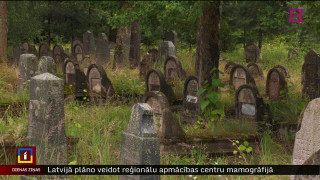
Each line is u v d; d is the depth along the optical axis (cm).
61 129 639
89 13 3253
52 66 1127
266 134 944
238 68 1552
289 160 834
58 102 634
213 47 1015
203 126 986
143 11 1408
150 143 572
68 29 3148
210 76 1015
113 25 1795
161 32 3073
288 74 1602
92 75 1341
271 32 2105
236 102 1093
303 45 1695
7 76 1495
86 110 1065
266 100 1354
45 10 2991
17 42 2884
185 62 2045
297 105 1130
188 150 864
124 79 1555
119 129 966
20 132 687
